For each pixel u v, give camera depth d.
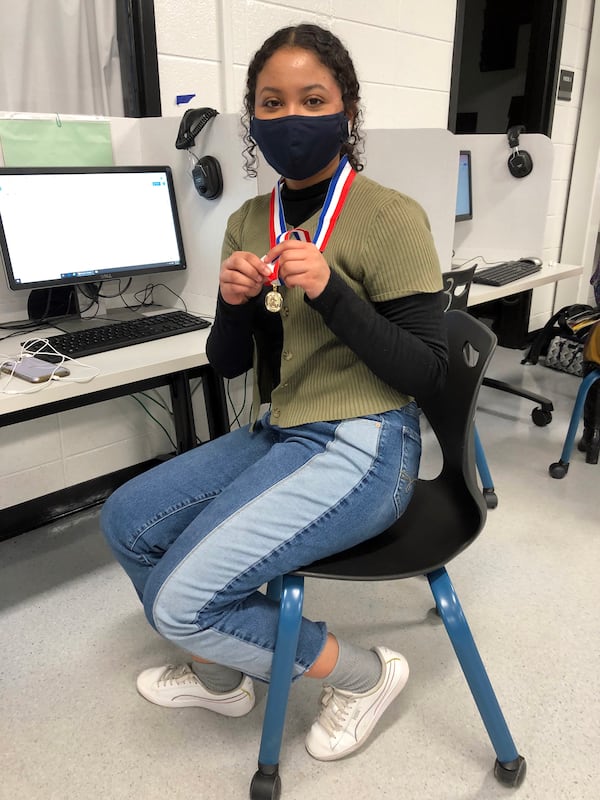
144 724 1.32
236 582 0.99
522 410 2.98
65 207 1.63
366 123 2.68
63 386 1.25
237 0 2.13
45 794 1.17
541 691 1.38
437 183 2.01
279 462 1.04
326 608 1.66
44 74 1.83
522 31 3.36
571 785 1.17
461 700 1.37
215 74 2.17
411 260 0.97
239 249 1.21
